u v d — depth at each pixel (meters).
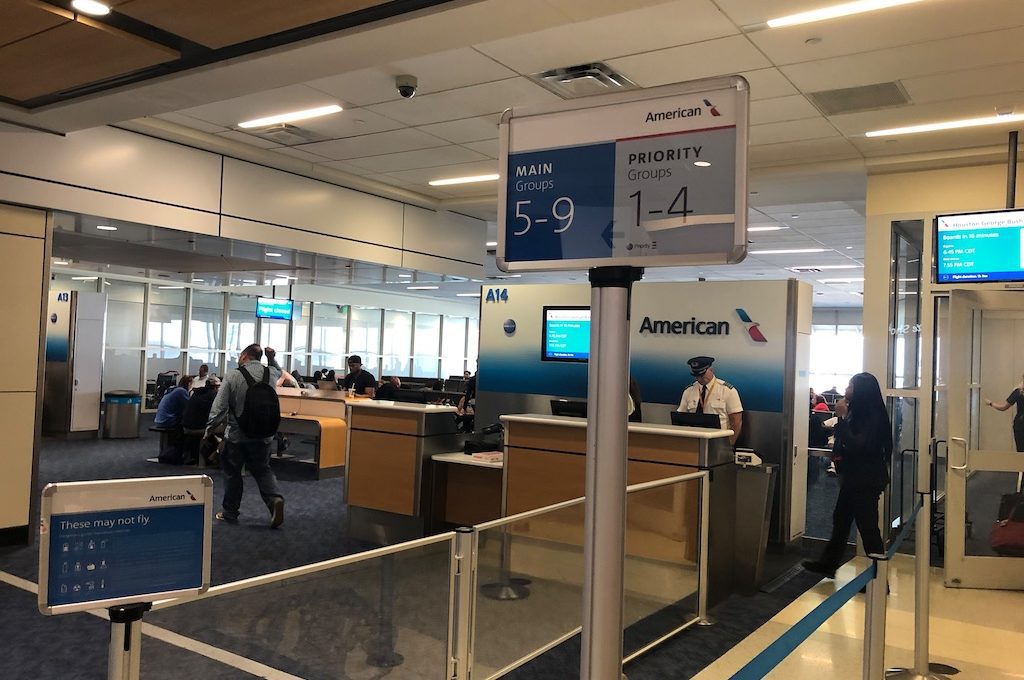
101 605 1.66
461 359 27.17
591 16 3.83
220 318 18.28
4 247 6.04
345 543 6.59
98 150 6.68
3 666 3.74
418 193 9.84
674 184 1.35
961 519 5.93
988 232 5.87
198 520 1.78
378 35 4.13
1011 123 6.27
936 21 4.52
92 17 4.10
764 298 7.30
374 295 22.75
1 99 5.46
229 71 4.71
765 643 4.43
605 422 1.40
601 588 1.39
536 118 1.49
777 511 7.05
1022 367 5.99
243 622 2.38
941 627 4.96
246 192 7.97
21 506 6.11
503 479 5.89
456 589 3.04
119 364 16.00
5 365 6.03
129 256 9.98
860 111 6.09
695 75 5.52
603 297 1.41
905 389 7.21
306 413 10.90
